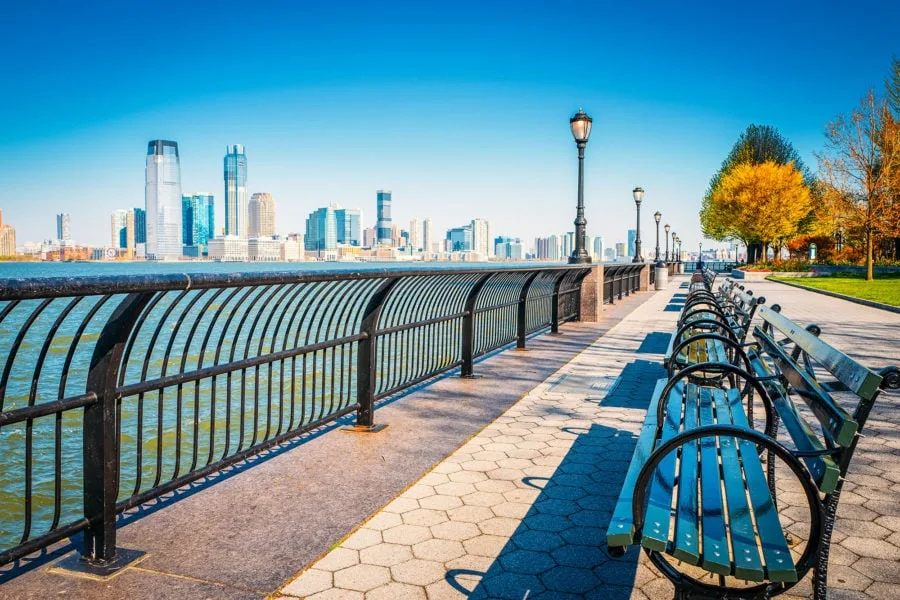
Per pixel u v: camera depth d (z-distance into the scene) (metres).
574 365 9.23
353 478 4.53
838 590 3.01
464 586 3.04
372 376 5.82
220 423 10.06
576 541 3.54
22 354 22.66
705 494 2.67
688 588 2.28
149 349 3.58
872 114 35.59
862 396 2.25
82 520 3.16
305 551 3.39
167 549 3.39
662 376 8.35
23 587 2.97
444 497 4.18
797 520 3.83
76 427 11.05
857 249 52.41
